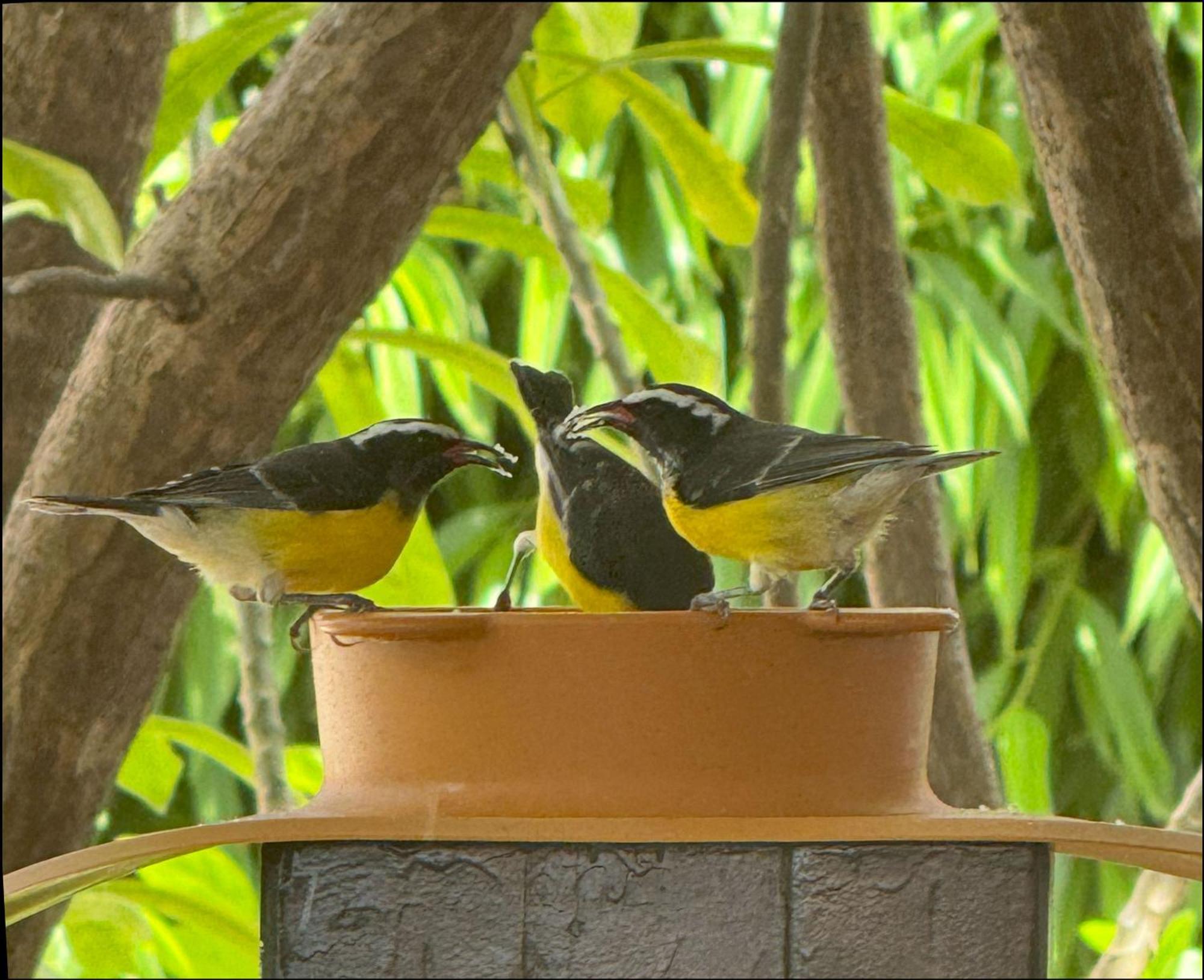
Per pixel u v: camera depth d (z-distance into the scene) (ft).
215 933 26.03
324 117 20.65
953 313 43.86
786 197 24.32
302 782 30.60
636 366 39.65
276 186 20.59
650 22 48.83
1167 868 14.89
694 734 13.67
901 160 46.24
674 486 17.84
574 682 13.69
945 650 26.02
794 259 45.91
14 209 19.11
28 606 21.21
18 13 23.20
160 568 21.33
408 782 13.92
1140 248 23.75
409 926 13.58
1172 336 24.02
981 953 13.56
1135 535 49.11
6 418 24.11
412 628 13.70
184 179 38.68
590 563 16.12
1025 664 49.32
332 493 18.11
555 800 13.64
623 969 13.50
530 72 28.45
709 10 48.34
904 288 27.09
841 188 26.78
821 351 44.91
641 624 13.64
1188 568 25.11
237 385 20.90
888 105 27.63
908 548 25.95
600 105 30.12
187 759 50.80
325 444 18.66
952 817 13.79
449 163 21.29
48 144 23.32
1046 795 43.52
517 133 25.96
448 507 50.57
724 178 28.89
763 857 13.57
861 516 17.83
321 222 20.71
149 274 20.43
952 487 44.16
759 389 24.35
